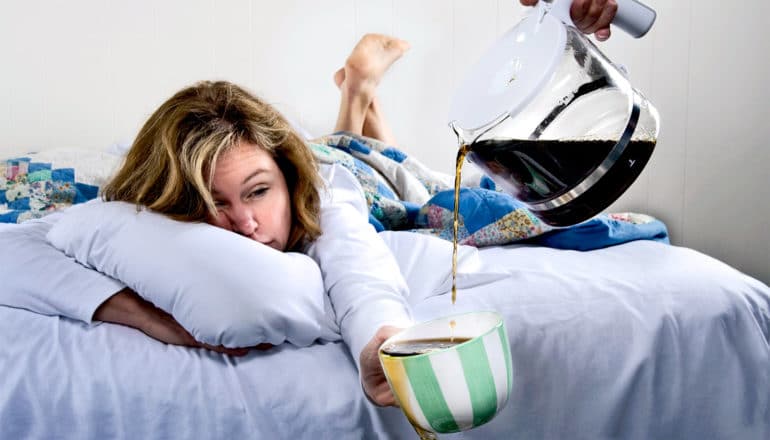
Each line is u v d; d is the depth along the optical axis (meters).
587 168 0.71
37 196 1.60
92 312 0.91
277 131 0.99
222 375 0.85
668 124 2.48
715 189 2.50
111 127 2.22
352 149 1.78
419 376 0.57
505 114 0.67
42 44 2.16
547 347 0.97
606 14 0.78
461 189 1.42
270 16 2.31
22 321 0.91
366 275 0.94
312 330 0.89
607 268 1.14
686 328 1.01
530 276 1.08
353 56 2.19
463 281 1.08
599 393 0.97
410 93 2.44
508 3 2.46
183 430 0.81
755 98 2.45
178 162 0.93
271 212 0.95
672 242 2.53
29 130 2.17
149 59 2.23
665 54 2.47
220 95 0.99
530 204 0.78
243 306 0.85
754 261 2.51
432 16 2.42
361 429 0.83
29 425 0.80
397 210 1.52
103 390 0.82
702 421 0.99
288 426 0.82
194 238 0.88
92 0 2.18
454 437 0.88
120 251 0.91
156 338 0.90
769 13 2.41
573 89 0.68
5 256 0.97
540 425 0.95
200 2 2.25
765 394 1.01
